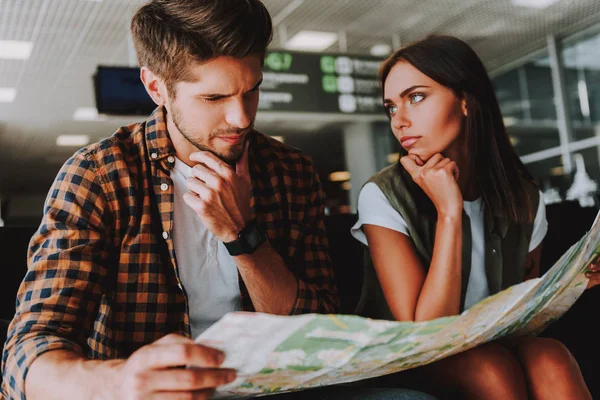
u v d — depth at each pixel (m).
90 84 7.64
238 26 0.94
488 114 1.43
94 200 1.02
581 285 1.03
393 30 7.13
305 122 9.03
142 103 6.03
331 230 1.65
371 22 6.84
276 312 1.06
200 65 0.94
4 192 14.02
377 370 0.86
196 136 1.01
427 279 1.27
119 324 1.04
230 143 1.01
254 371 0.70
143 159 1.09
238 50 0.94
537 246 1.51
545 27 7.46
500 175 1.42
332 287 1.30
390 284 1.33
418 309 1.26
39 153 10.77
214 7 0.93
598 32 7.38
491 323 0.84
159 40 0.97
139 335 1.04
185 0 0.95
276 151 1.28
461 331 0.79
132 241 1.05
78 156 1.05
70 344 0.84
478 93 1.41
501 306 0.78
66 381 0.73
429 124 1.38
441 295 1.24
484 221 1.42
